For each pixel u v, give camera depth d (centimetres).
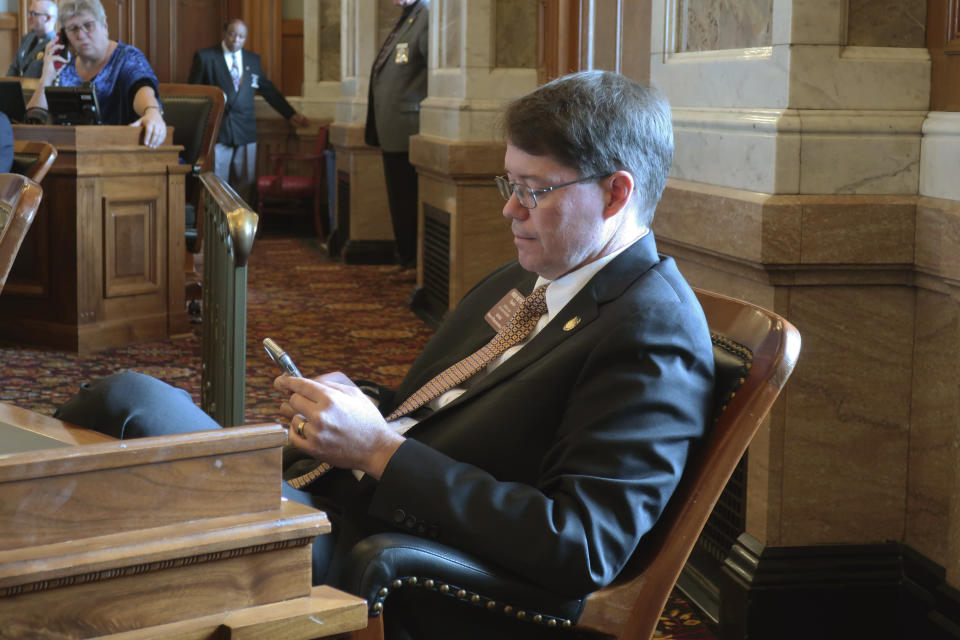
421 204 662
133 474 93
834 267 246
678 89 301
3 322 562
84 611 90
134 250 568
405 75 759
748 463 265
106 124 610
